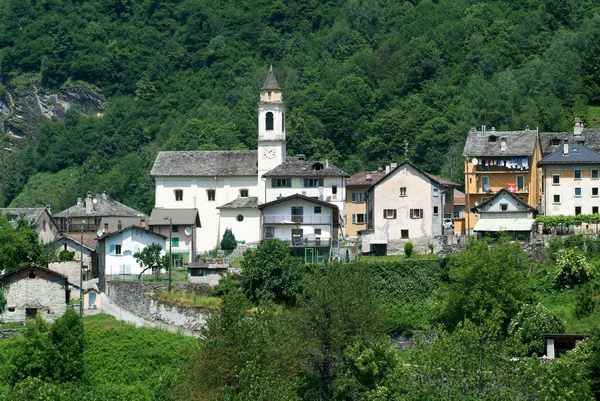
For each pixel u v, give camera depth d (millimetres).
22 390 175875
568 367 156250
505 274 199250
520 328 185375
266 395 160875
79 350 194125
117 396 181625
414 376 154875
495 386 148500
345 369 177375
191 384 172125
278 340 176250
